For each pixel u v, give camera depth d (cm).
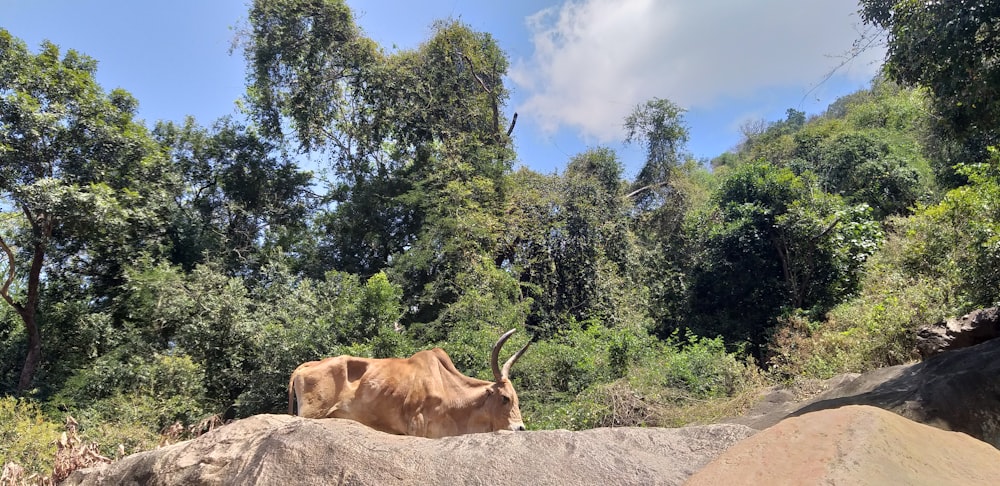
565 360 1015
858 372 775
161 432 927
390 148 1927
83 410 1006
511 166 1800
